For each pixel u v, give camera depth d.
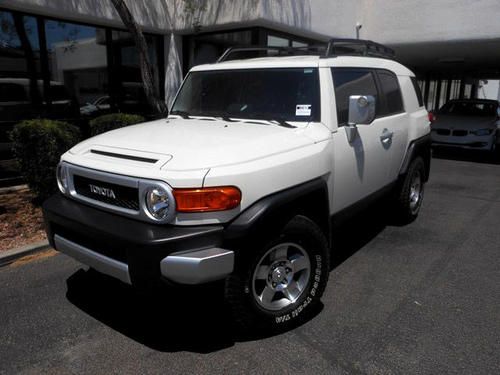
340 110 3.76
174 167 2.68
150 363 2.80
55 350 2.92
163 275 2.60
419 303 3.53
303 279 3.23
